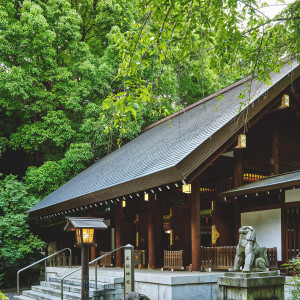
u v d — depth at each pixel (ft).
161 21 19.67
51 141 78.59
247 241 28.50
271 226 40.91
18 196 63.36
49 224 69.92
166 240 59.72
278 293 26.99
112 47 74.43
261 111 42.57
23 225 62.13
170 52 20.89
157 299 33.37
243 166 46.50
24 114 76.48
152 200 46.93
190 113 61.72
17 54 71.67
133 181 41.50
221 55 21.36
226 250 38.86
